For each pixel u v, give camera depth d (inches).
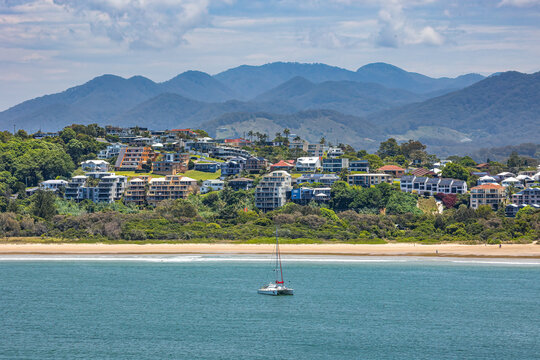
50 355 6535.4
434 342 6948.8
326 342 6934.1
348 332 7273.6
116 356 6501.0
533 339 7062.0
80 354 6560.0
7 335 7165.4
